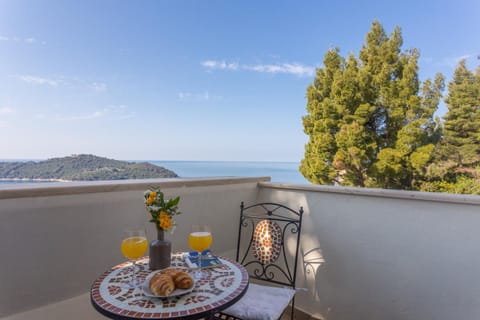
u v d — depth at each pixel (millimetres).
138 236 1126
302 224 2072
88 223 1514
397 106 6445
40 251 1364
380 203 1688
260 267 2355
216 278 1135
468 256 1404
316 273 1982
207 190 2070
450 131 6598
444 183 6207
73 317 1490
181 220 1933
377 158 6398
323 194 1951
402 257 1607
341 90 6586
